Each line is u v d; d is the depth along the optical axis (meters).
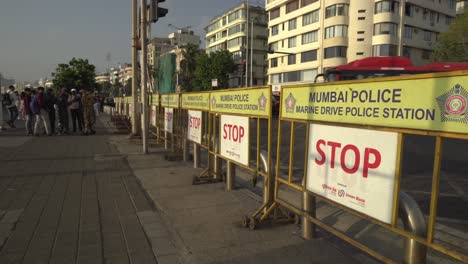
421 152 10.01
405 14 45.84
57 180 6.08
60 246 3.41
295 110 3.62
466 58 34.41
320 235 3.75
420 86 2.20
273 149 10.45
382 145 2.52
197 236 3.69
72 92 13.91
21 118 20.53
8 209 4.50
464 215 4.57
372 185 2.62
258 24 69.56
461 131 1.96
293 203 4.96
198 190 5.54
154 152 9.30
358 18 44.12
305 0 49.16
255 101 4.38
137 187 5.71
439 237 3.78
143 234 3.75
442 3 50.81
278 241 3.56
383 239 3.64
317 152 3.28
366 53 44.38
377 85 2.53
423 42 48.81
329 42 45.38
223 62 60.69
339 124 2.94
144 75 8.88
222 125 5.48
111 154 8.83
